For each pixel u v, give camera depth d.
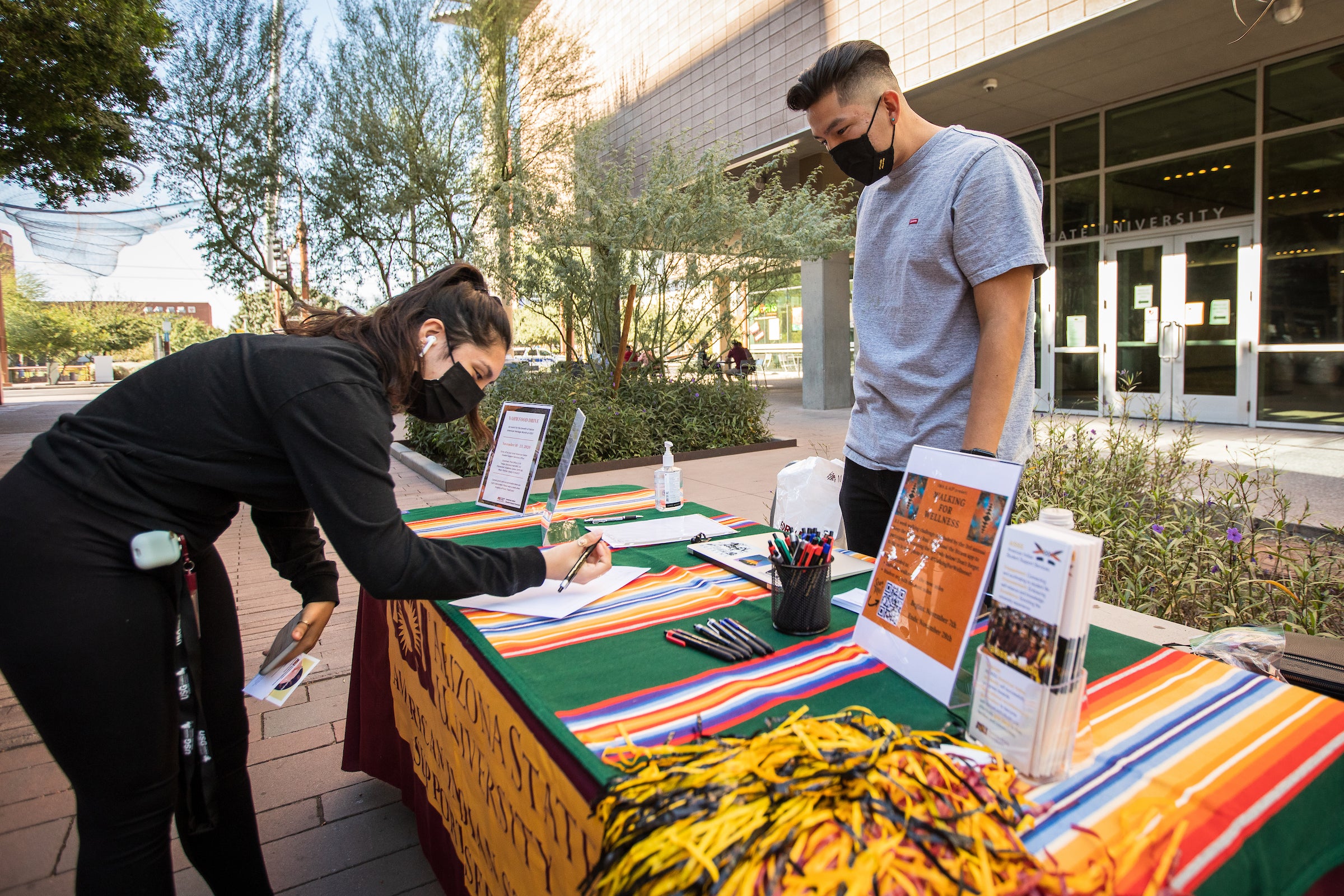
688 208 7.88
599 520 2.31
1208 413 8.38
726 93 10.66
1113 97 8.61
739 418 8.16
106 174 10.25
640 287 8.19
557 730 1.00
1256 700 1.06
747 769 0.73
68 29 7.66
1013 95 8.45
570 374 8.05
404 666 1.87
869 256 1.84
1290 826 0.82
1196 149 8.23
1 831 2.05
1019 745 0.86
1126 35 6.90
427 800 1.75
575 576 1.54
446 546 1.33
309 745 2.46
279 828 2.05
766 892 0.60
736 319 8.95
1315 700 1.05
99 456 1.12
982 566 1.04
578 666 1.22
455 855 1.55
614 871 0.68
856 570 1.70
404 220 10.70
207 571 1.45
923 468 1.22
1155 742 0.95
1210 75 7.93
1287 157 7.57
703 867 0.63
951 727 0.98
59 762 1.15
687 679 1.16
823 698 1.08
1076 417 8.70
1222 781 0.86
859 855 0.63
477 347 1.39
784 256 8.01
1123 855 0.74
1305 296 7.57
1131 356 9.05
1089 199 9.30
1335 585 2.67
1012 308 1.52
